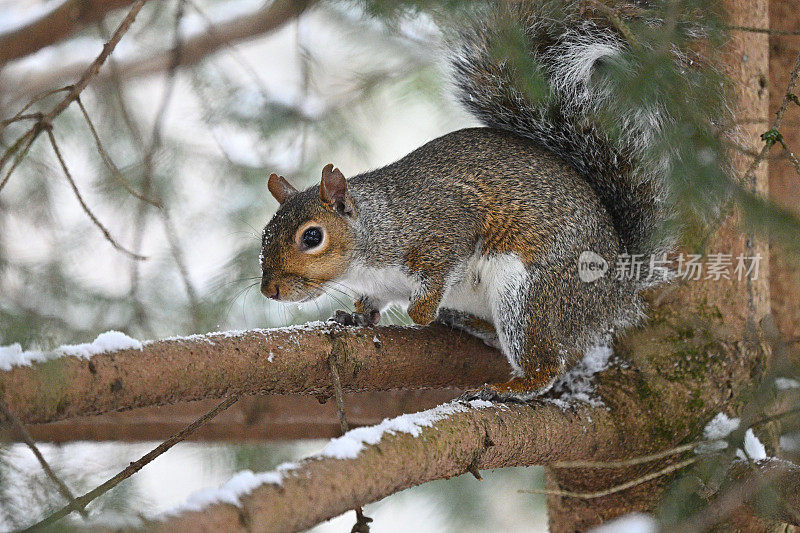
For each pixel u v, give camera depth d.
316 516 4.59
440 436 5.45
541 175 7.28
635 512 7.07
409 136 10.92
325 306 9.30
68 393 5.15
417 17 7.74
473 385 7.21
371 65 10.34
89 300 8.67
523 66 6.80
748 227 5.75
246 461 9.96
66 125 9.72
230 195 10.23
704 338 7.03
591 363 7.03
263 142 10.32
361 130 10.44
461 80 7.99
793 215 5.70
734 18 7.19
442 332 7.05
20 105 10.96
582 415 6.57
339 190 7.68
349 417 8.78
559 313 7.00
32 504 5.61
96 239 9.41
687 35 6.88
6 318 7.40
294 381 6.13
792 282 7.87
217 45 10.32
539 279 7.05
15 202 9.39
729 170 6.13
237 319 9.28
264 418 8.71
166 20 10.48
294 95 10.50
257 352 5.93
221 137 10.35
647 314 7.18
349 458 4.89
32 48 8.90
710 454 6.37
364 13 8.48
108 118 9.77
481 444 5.73
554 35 7.35
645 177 7.16
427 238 7.52
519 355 6.96
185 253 9.59
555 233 7.11
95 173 9.82
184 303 9.10
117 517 4.08
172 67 8.67
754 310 7.23
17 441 5.66
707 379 6.93
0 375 4.89
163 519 4.07
